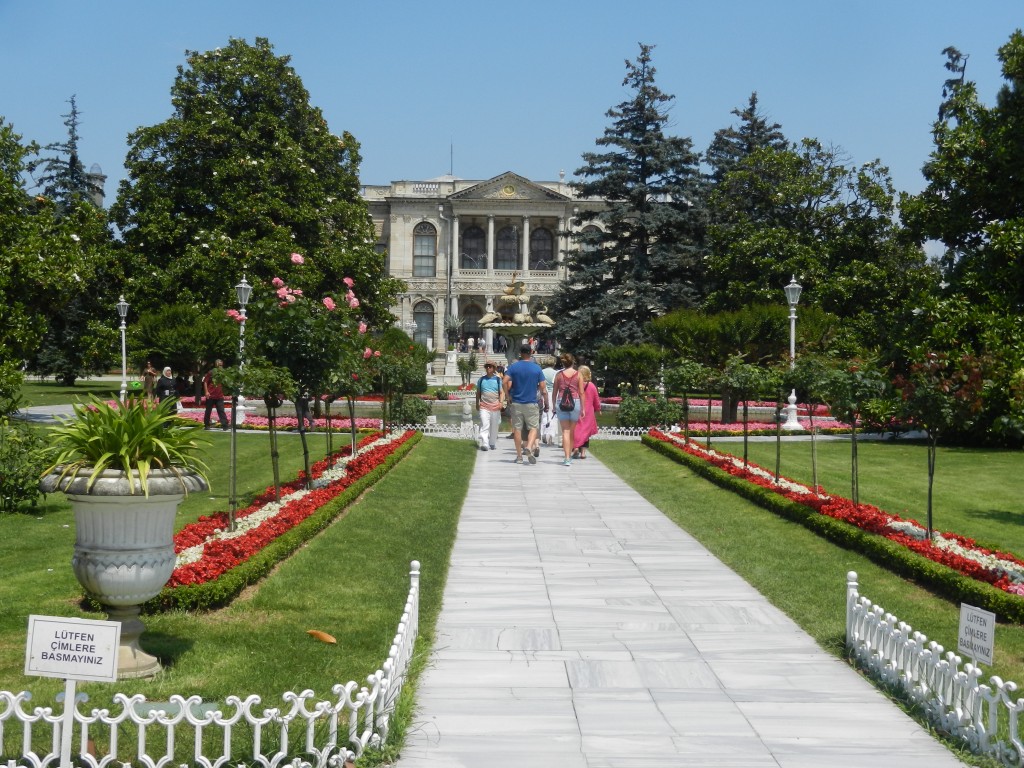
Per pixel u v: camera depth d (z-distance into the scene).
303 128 43.47
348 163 46.00
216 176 39.19
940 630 8.48
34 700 6.46
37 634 5.28
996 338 23.11
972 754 5.88
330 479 16.11
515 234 88.81
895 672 7.01
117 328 39.47
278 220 40.75
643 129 53.28
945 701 6.28
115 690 6.66
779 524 13.59
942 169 27.12
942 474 20.52
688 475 19.17
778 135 60.97
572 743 6.05
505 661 7.72
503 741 6.07
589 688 7.10
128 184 41.03
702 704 6.77
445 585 10.30
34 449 14.56
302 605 9.02
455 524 13.88
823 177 43.22
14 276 26.89
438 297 87.44
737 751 5.94
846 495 16.86
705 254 50.75
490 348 78.19
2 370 21.27
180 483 6.87
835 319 34.81
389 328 44.25
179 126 39.97
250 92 41.41
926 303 25.23
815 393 13.98
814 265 40.75
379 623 8.60
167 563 6.97
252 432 28.23
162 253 40.50
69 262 28.41
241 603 8.95
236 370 11.65
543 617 9.03
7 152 29.83
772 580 10.37
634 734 6.20
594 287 52.88
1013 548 12.61
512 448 24.91
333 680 7.06
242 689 6.77
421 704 6.73
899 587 10.02
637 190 51.94
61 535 12.55
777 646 8.18
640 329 50.50
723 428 30.62
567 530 13.48
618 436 28.80
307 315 14.40
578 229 87.19
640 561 11.50
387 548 11.67
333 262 40.28
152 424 7.02
